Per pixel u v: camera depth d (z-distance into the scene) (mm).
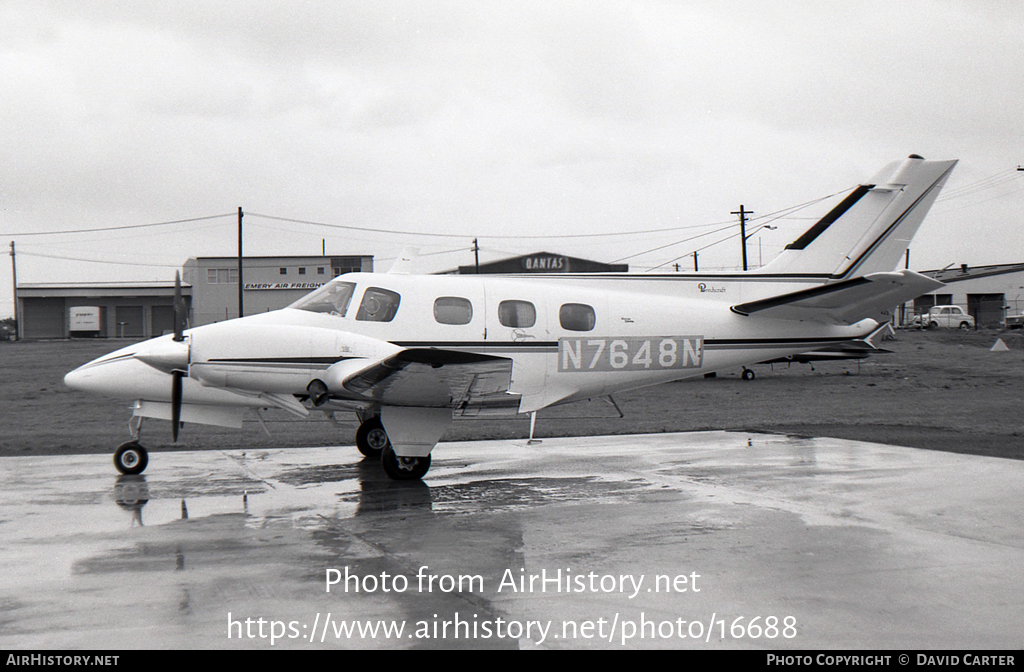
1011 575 5582
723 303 12289
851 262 12711
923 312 68062
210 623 4668
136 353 9672
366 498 8531
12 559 6043
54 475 10094
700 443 13117
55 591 5246
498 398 9602
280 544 6508
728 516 7527
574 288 11695
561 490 8961
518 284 11422
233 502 8305
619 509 7891
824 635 4496
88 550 6305
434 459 11484
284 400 10109
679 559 6023
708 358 12039
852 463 10766
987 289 67062
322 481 9648
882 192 12742
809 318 12234
